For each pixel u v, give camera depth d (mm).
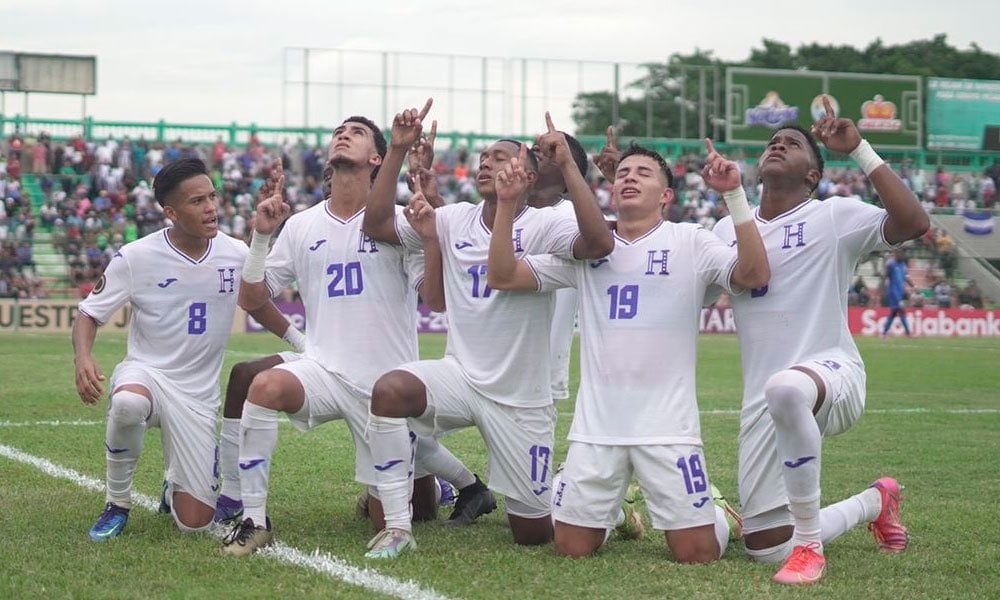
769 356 5957
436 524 6961
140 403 6117
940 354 24062
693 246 5996
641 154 6129
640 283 5969
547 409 6367
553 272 6141
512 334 6254
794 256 5941
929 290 34656
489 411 6270
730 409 13719
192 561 5707
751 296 6008
